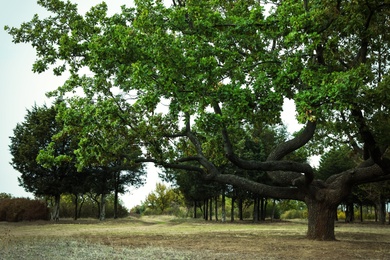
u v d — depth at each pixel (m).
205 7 17.27
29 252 12.70
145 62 15.28
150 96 14.95
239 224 40.97
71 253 12.61
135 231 26.50
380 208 48.50
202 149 22.70
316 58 17.89
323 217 19.11
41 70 20.48
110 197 66.75
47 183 44.31
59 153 44.44
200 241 17.97
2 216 43.72
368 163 19.48
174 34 17.27
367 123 16.14
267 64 17.08
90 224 38.66
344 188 18.89
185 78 14.92
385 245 16.67
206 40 16.50
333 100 13.79
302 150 24.70
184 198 59.97
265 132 45.81
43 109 46.09
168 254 12.79
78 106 18.70
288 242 17.55
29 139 44.56
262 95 15.58
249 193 47.97
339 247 15.53
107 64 17.33
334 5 15.97
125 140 19.11
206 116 15.04
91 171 46.84
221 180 20.33
